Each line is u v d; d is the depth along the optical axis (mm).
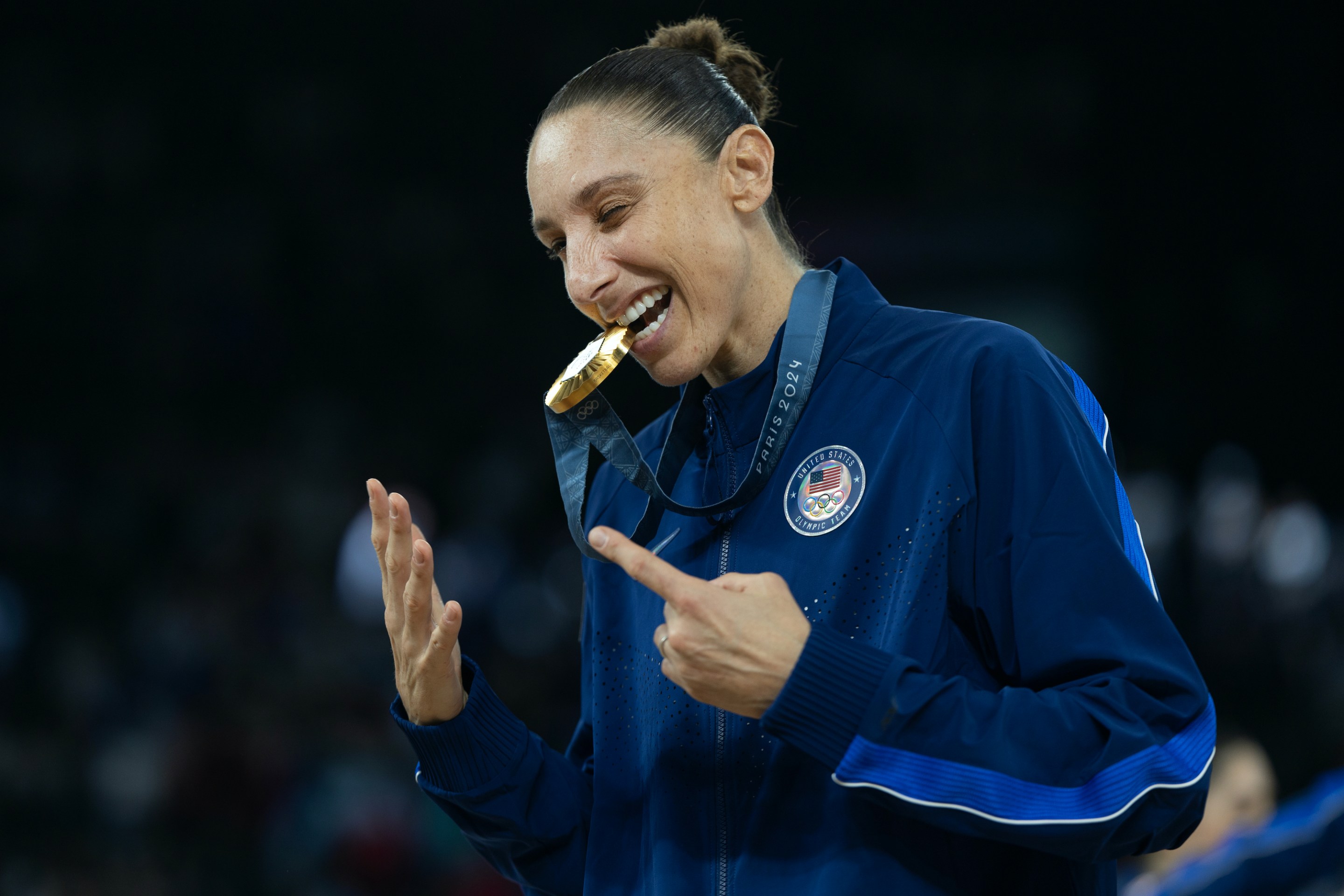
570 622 40594
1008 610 4492
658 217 4879
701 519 5215
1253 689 38812
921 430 4742
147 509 44250
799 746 4113
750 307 5266
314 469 47281
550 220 5047
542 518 48031
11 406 49500
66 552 42094
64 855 24875
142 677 32062
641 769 5121
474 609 38094
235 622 34969
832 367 5129
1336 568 42562
